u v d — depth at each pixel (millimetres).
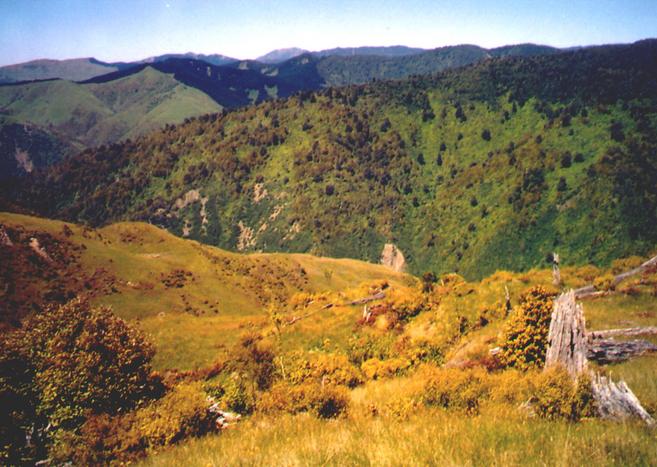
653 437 5969
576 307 9688
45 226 113188
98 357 14695
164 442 10656
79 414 13156
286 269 169625
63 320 15430
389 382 17484
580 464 5027
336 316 35875
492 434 6793
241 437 9883
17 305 83688
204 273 128250
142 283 108562
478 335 21094
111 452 10289
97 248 114750
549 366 10188
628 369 10992
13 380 13055
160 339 41219
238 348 25328
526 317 15141
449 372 12430
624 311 18094
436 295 30266
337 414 11781
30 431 12258
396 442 6891
